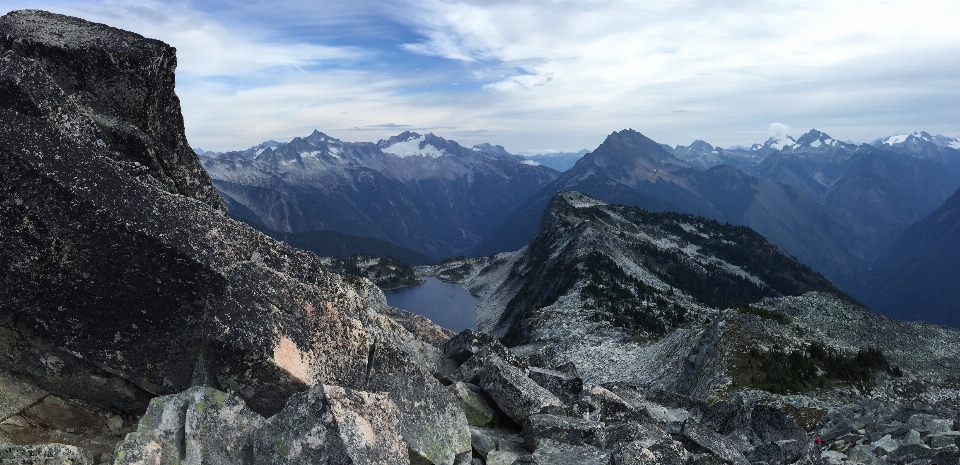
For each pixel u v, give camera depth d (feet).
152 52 42.09
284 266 37.11
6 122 30.48
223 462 27.81
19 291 31.22
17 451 25.13
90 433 32.30
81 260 31.17
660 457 40.83
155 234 31.71
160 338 32.50
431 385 39.24
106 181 32.17
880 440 73.26
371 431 28.50
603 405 54.80
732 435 62.23
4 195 30.04
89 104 40.09
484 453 41.16
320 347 33.88
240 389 31.30
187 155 48.21
